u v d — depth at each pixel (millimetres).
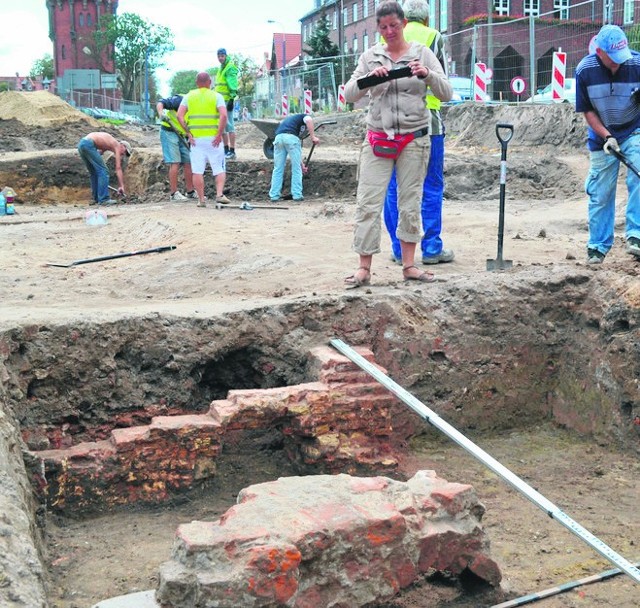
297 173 15555
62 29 87438
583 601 4305
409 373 6465
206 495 5633
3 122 26469
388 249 9047
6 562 3559
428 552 4039
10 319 5809
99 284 8789
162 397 6016
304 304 6395
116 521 5285
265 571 3543
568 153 17844
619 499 5598
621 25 25250
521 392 6855
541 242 9344
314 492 4090
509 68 28500
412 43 6613
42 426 5660
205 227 10945
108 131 27422
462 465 6164
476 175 16094
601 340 6605
